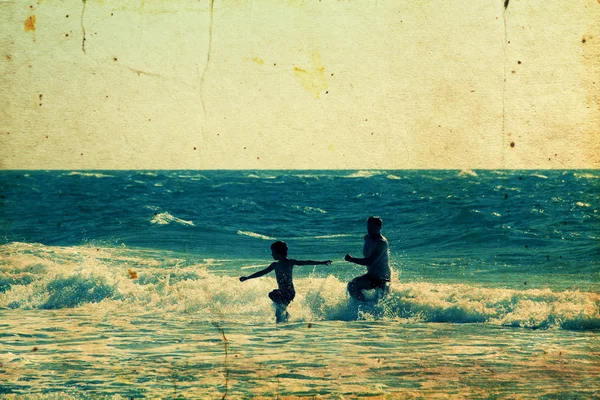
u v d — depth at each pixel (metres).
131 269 7.85
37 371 4.04
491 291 6.22
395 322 5.61
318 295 6.23
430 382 3.76
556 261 8.64
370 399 3.46
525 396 3.50
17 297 6.52
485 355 4.38
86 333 5.11
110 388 3.67
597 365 4.10
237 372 3.98
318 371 4.00
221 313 5.99
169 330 5.26
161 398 3.50
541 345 4.65
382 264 6.11
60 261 8.41
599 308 5.62
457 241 10.67
